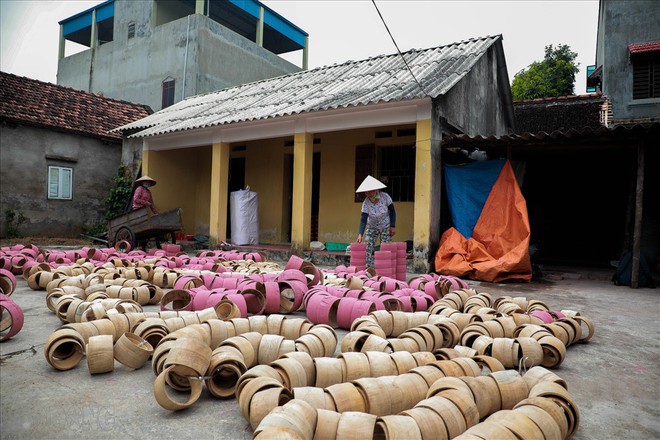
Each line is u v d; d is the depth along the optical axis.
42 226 15.12
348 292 5.14
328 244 12.27
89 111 17.12
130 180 15.52
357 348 3.70
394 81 10.95
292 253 11.01
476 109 11.73
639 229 8.10
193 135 13.24
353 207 12.26
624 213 11.96
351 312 4.66
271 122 11.42
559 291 7.52
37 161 14.98
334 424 2.21
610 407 2.98
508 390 2.71
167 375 2.98
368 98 9.64
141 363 3.46
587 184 12.39
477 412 2.43
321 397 2.47
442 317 4.25
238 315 4.39
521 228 8.77
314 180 13.40
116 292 5.27
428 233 9.09
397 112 9.59
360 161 12.14
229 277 6.00
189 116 14.17
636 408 2.97
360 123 10.10
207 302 4.81
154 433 2.52
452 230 9.29
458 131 10.52
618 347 4.34
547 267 10.77
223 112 13.40
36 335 4.30
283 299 5.52
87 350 3.28
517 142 9.06
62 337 3.41
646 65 13.45
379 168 12.10
